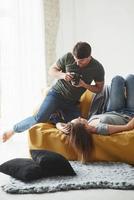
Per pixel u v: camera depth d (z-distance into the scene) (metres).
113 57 5.21
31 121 3.65
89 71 3.44
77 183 2.50
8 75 4.81
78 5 5.30
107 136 3.16
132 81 3.66
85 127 3.16
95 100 3.75
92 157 3.17
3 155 4.02
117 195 2.33
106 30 5.21
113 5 5.14
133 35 5.07
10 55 4.80
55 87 3.59
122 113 3.55
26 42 4.84
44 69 4.95
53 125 3.62
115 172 2.77
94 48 5.27
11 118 4.83
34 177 2.60
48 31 5.00
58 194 2.37
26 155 3.99
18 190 2.42
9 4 4.77
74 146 3.14
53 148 3.35
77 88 3.50
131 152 3.12
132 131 3.18
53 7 5.05
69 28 5.28
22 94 4.85
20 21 4.79
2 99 4.83
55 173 2.69
